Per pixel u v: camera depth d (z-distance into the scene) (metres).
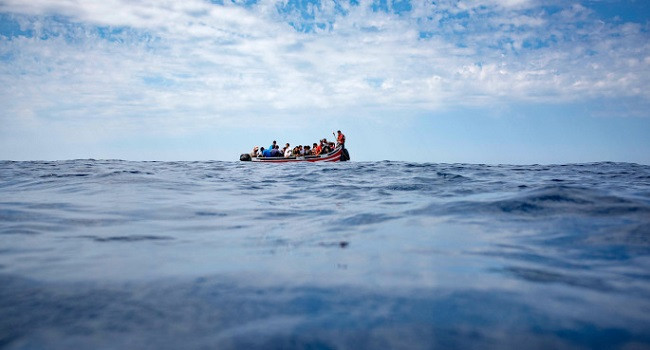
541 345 1.21
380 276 1.96
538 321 1.39
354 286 1.80
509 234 3.09
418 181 9.12
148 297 1.67
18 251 2.62
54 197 5.93
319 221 4.05
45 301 1.62
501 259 2.32
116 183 8.20
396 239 2.99
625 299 1.62
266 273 2.04
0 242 2.93
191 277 1.97
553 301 1.59
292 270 2.10
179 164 19.83
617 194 5.29
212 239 3.11
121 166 14.82
